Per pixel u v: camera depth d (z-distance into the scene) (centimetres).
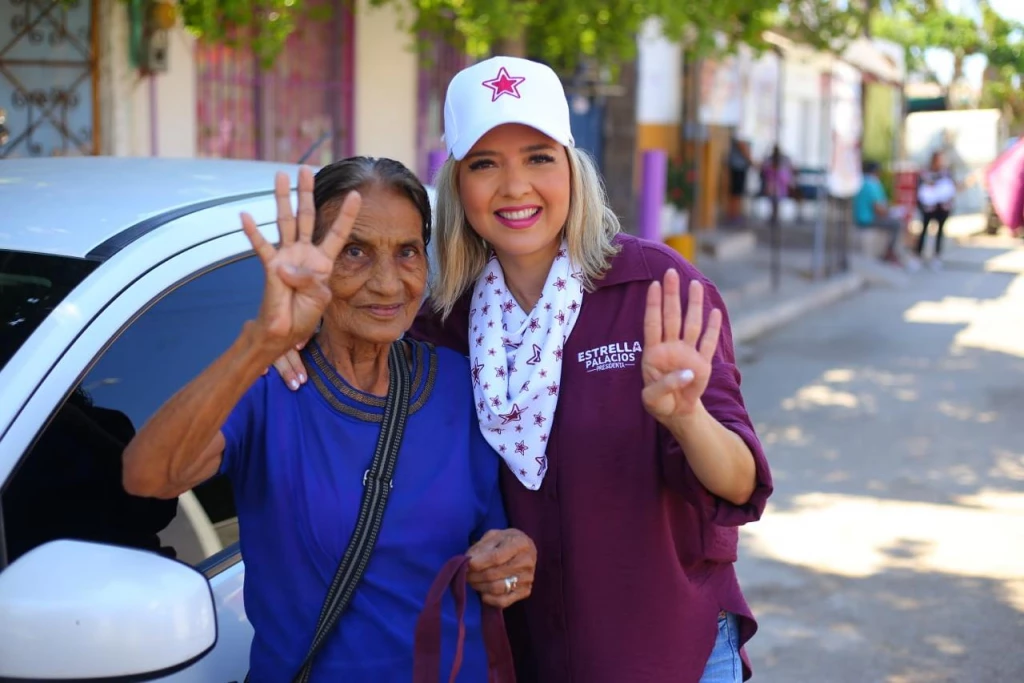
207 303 222
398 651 179
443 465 186
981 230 2458
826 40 941
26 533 181
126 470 164
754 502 184
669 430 183
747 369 951
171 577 162
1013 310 1324
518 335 200
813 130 2308
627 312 199
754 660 414
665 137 1622
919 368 962
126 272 206
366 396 183
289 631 178
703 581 209
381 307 181
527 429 195
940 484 627
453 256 209
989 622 447
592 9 739
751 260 1569
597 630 200
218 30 607
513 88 190
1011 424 766
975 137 2939
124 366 205
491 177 196
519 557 186
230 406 159
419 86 934
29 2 615
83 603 156
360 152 877
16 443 182
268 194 250
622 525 198
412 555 181
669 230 1573
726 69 1783
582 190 199
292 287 156
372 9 821
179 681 190
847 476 641
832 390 871
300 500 176
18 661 156
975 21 2952
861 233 1719
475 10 679
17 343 192
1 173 261
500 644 188
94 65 648
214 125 747
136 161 286
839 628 441
